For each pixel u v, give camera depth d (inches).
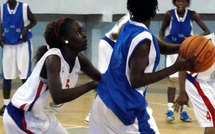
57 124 209.2
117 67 197.2
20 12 434.0
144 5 193.6
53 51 191.2
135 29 193.2
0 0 603.5
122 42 194.1
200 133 357.4
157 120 407.2
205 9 667.4
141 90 198.8
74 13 649.6
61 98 187.0
